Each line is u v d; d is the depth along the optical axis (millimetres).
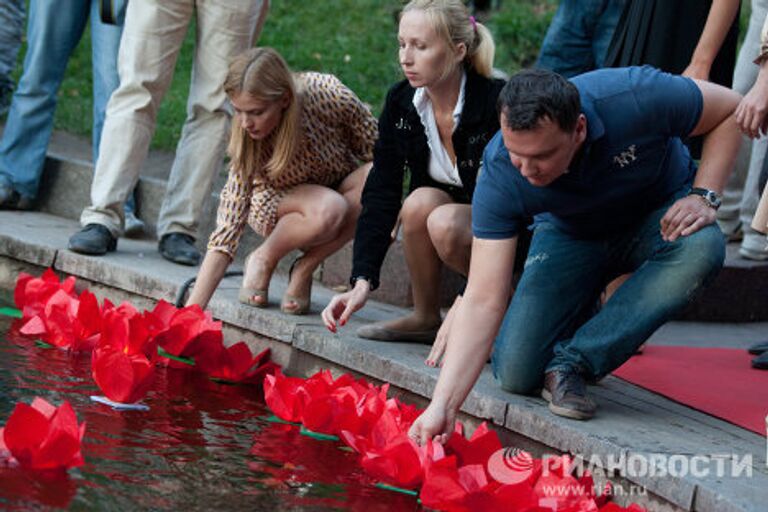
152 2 5059
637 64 4484
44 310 4148
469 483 2904
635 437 3166
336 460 3205
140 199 5695
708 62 4199
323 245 4352
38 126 5820
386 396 3525
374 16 8297
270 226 4449
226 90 4082
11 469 2744
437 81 3744
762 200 3488
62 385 3516
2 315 4414
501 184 3146
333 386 3561
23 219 5633
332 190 4359
